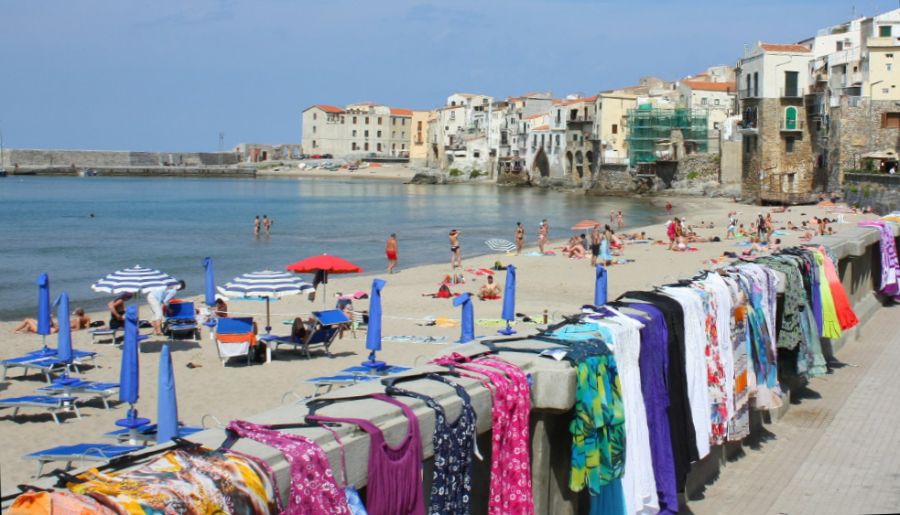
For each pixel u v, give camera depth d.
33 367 21.09
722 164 121.19
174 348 25.03
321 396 5.48
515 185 172.75
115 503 3.69
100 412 18.28
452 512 5.42
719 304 9.80
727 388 9.91
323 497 4.43
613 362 7.10
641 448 7.57
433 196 152.38
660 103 140.25
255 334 23.23
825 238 17.09
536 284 41.47
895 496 9.27
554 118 160.88
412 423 5.13
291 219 100.94
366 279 44.59
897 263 22.03
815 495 9.38
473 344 7.07
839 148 89.50
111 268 55.44
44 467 14.58
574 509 7.16
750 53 101.75
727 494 9.49
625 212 106.38
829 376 14.64
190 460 4.13
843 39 107.06
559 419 6.94
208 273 29.67
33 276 51.34
